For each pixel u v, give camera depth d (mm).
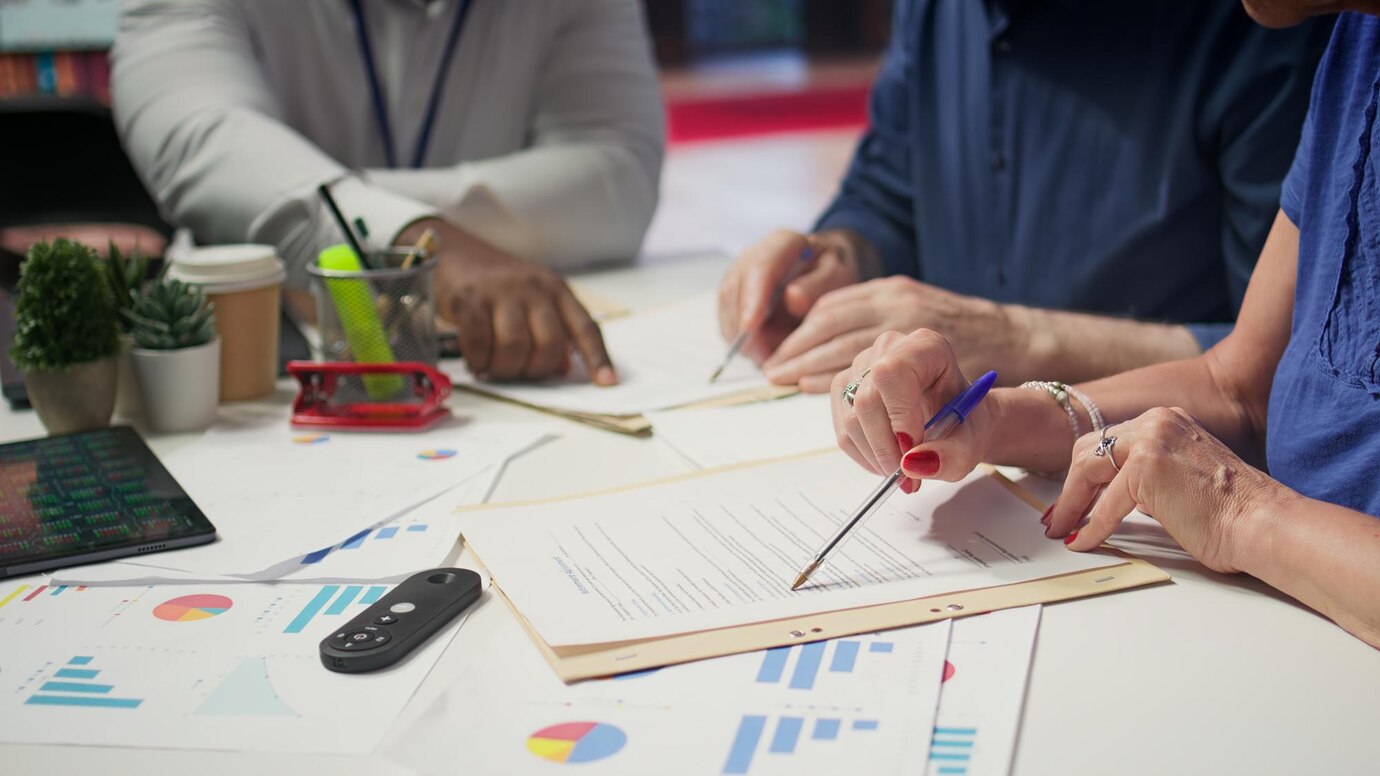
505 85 1979
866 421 875
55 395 1142
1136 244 1542
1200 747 622
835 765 606
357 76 1897
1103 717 650
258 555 882
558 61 2033
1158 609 766
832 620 752
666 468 1062
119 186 2541
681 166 7266
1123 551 846
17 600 828
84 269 1142
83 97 2502
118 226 2561
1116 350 1211
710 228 5117
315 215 1567
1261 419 1024
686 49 12289
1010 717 646
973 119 1663
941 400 919
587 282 1853
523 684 696
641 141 2033
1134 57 1508
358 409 1211
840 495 952
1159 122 1500
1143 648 719
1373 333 825
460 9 1911
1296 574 751
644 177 2012
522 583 813
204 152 1669
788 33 12695
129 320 1215
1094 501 870
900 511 918
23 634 779
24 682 719
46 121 2484
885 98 1812
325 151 1937
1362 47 831
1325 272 865
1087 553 840
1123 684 681
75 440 1112
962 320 1225
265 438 1165
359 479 1041
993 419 950
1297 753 614
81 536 900
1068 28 1554
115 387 1176
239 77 1771
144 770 630
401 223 1467
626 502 954
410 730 651
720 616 760
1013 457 982
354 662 720
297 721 671
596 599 787
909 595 783
